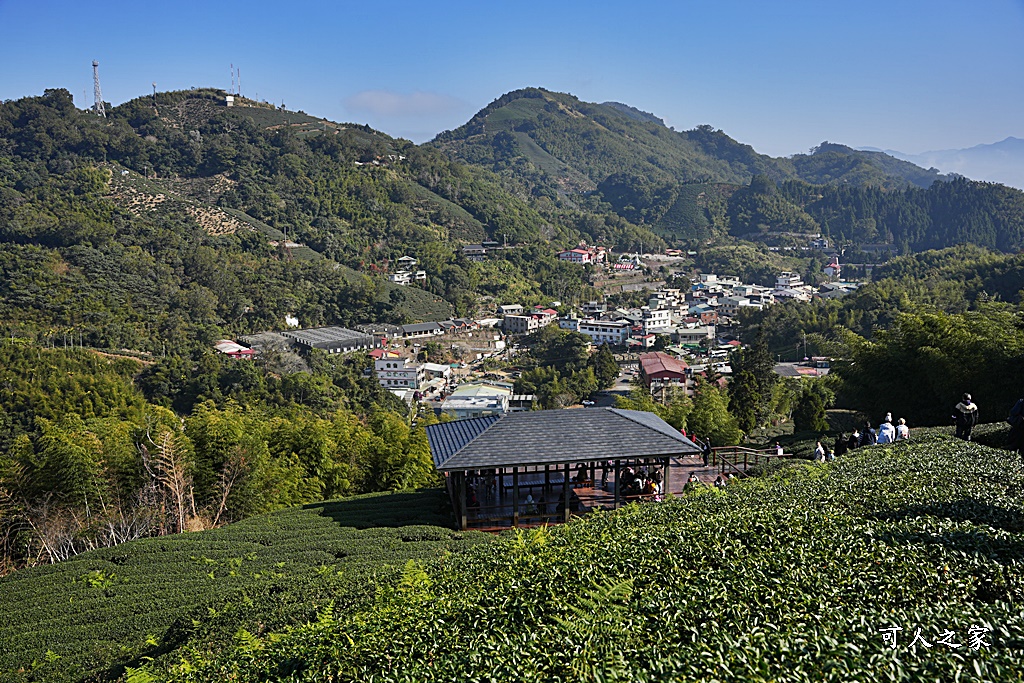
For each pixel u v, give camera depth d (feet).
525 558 36.42
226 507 90.38
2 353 205.77
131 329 256.52
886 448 61.00
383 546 66.03
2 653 52.47
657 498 72.23
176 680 34.81
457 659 25.46
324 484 102.42
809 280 586.45
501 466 67.51
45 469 81.35
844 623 23.34
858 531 33.83
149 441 86.53
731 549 32.89
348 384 260.62
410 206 538.06
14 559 80.18
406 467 103.14
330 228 460.96
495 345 367.86
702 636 23.66
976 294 278.26
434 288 422.82
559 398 256.11
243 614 46.73
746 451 94.27
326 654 29.19
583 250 550.77
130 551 71.51
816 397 129.90
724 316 451.12
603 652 23.48
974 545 30.60
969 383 96.17
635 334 385.29
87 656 50.88
